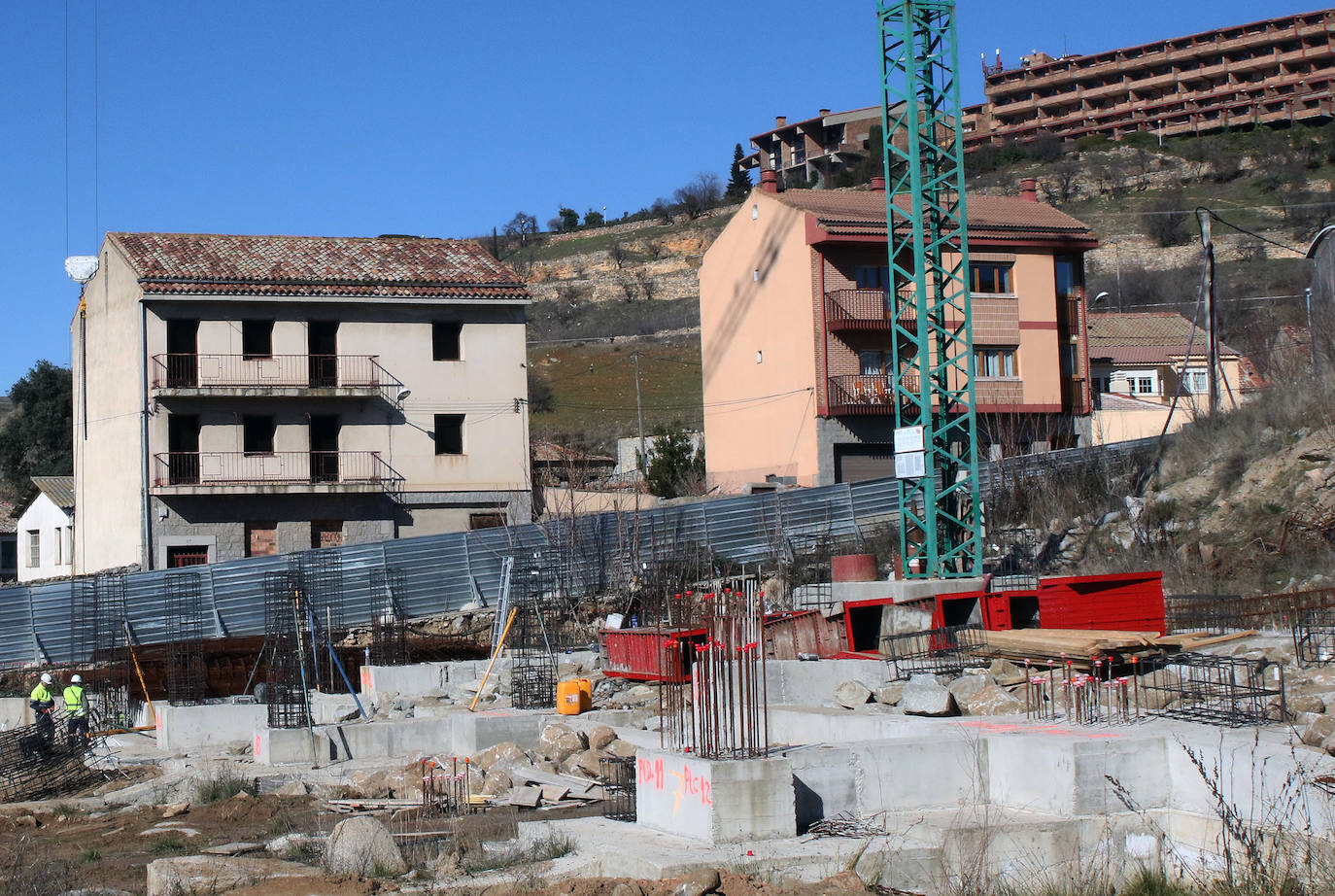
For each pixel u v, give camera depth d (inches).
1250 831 459.8
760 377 1991.9
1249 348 2495.1
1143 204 4229.8
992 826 491.8
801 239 1889.8
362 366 1787.6
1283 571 1154.7
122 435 1768.0
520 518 1824.6
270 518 1738.4
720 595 755.4
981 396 1902.1
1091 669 704.4
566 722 794.2
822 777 535.2
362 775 721.0
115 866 572.7
